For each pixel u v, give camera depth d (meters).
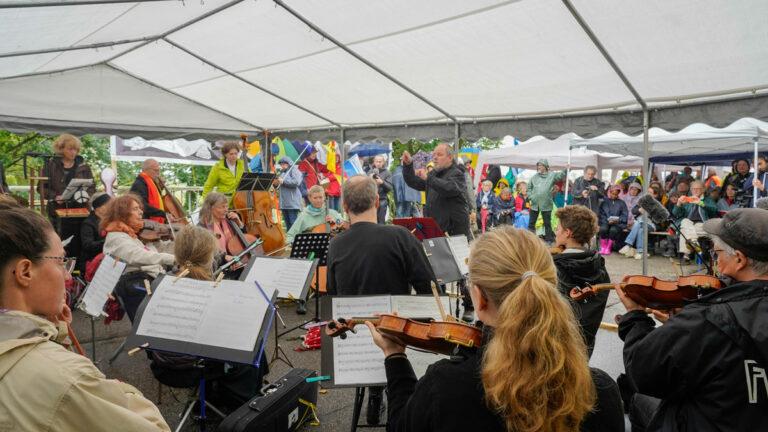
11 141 10.36
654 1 3.21
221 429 2.35
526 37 3.97
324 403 3.22
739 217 1.54
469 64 4.59
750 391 1.37
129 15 4.17
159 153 11.74
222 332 2.13
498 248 1.15
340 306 2.10
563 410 0.96
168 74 6.35
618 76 4.27
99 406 0.93
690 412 1.50
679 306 2.02
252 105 7.05
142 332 2.18
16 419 0.88
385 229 2.53
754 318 1.38
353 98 6.04
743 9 3.14
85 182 5.31
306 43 4.73
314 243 4.30
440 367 1.11
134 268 3.69
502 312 1.03
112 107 6.80
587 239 2.51
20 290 0.99
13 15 3.29
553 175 10.82
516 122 5.69
